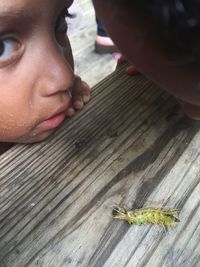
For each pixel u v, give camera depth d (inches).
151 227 5.7
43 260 5.3
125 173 6.4
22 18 6.4
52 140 7.1
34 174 6.4
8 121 7.3
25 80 7.1
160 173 6.4
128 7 3.2
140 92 8.0
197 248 5.4
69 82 7.4
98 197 6.1
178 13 2.9
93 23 22.9
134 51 3.8
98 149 6.8
